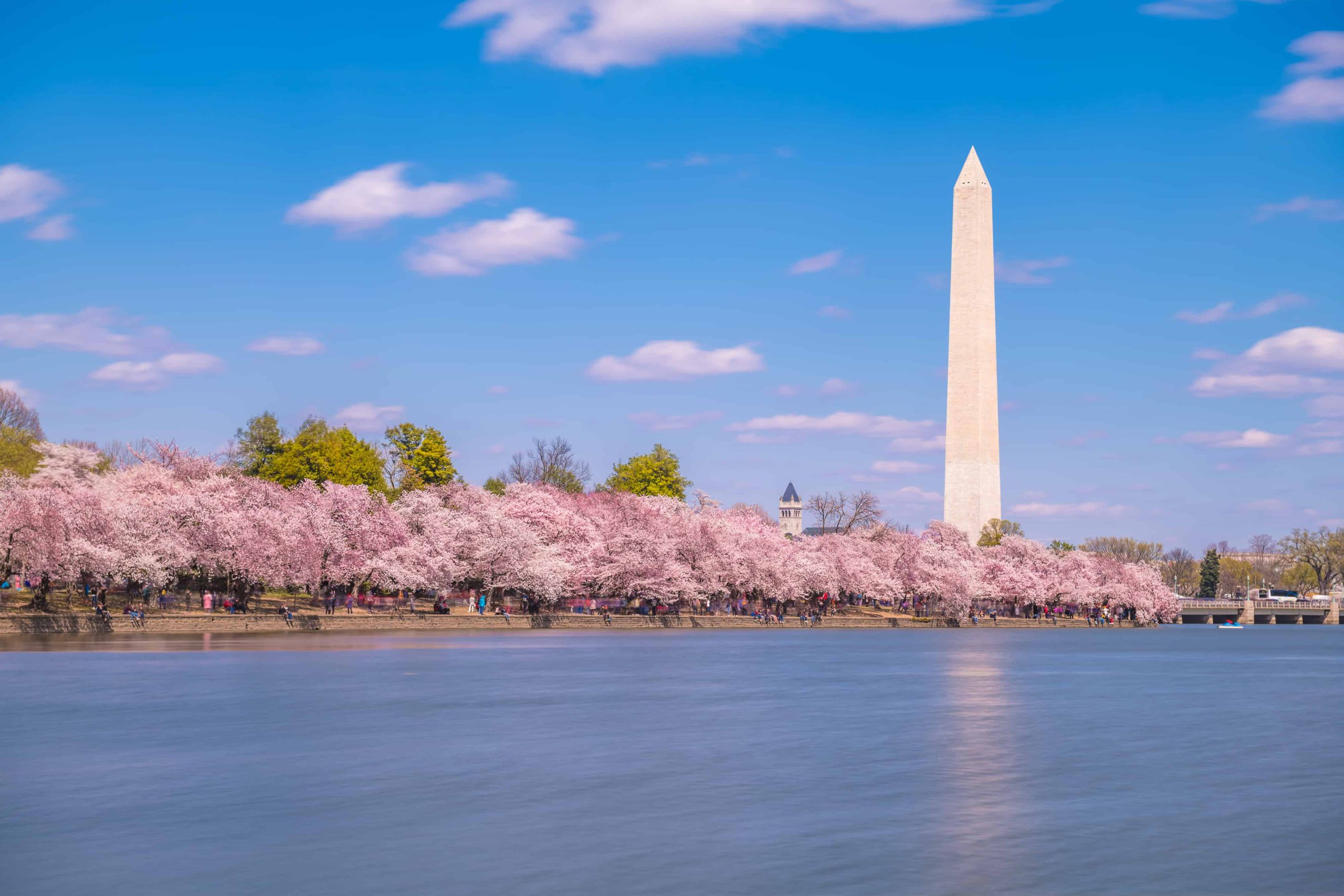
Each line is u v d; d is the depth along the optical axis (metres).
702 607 133.12
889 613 159.25
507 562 112.06
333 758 35.41
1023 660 84.75
